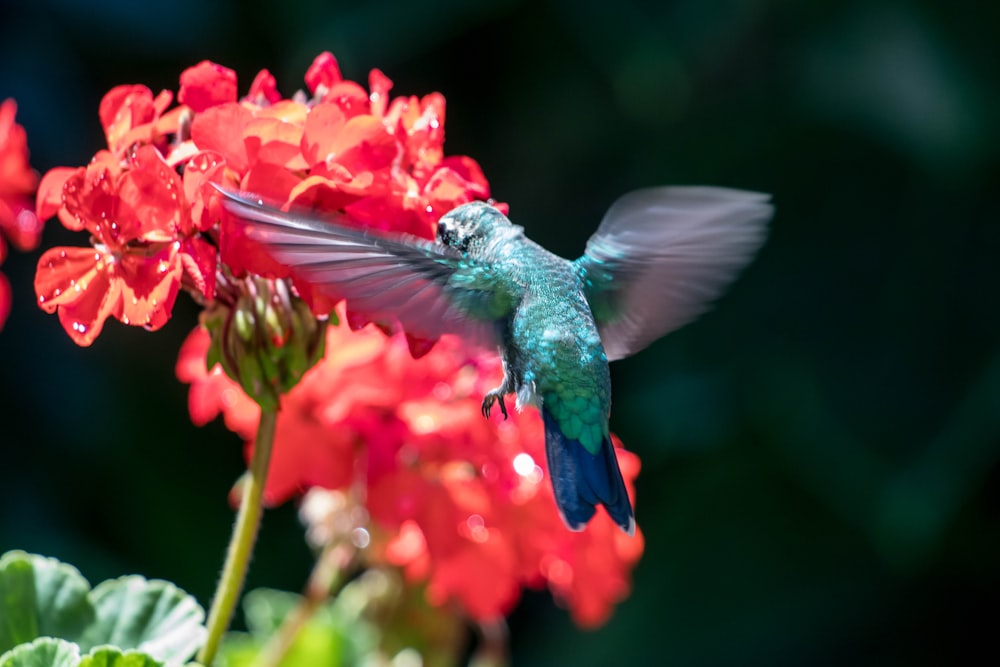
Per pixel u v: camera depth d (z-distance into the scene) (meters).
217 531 1.74
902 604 1.75
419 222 1.19
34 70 1.66
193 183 1.16
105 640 1.22
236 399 1.30
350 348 1.27
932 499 1.56
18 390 1.66
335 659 1.33
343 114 1.18
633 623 1.71
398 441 1.27
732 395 1.70
